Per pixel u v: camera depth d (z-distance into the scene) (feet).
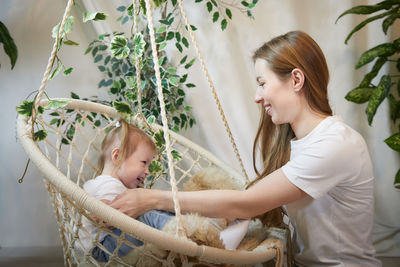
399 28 6.66
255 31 6.93
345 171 3.51
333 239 3.79
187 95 7.09
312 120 3.83
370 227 3.86
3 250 7.07
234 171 5.14
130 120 5.01
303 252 4.00
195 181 4.58
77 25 6.98
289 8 6.81
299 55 3.70
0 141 7.04
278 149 4.34
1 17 6.79
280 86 3.75
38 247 7.20
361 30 6.73
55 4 6.86
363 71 6.86
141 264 3.34
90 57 7.09
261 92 3.90
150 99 6.46
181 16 6.92
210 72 7.06
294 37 3.80
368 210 3.77
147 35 6.48
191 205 3.56
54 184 3.19
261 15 6.88
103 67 6.65
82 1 6.80
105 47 6.49
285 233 4.14
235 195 3.53
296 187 3.51
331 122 3.71
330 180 3.49
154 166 4.76
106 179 4.35
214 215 3.58
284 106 3.79
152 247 3.27
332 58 6.88
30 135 3.63
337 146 3.48
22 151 7.07
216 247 3.37
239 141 7.18
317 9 6.77
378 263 3.91
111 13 6.84
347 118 6.99
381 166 6.98
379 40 6.72
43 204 7.20
